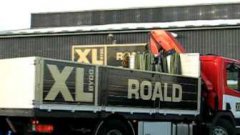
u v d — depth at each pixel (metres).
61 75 10.50
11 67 10.38
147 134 12.39
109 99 11.45
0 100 10.52
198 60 13.94
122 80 11.77
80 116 10.83
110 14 40.34
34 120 10.16
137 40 27.59
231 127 14.63
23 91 10.16
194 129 14.13
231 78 14.71
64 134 10.84
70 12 42.47
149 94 12.43
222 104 14.36
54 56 29.80
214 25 26.00
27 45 30.59
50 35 29.84
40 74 10.13
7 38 31.17
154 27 27.23
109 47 28.23
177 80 13.28
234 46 25.70
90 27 29.83
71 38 29.36
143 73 12.30
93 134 11.23
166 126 12.96
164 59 13.85
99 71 11.26
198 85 13.91
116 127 11.68
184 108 13.46
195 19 37.56
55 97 10.36
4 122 10.78
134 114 12.04
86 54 28.92
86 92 10.97
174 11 38.00
